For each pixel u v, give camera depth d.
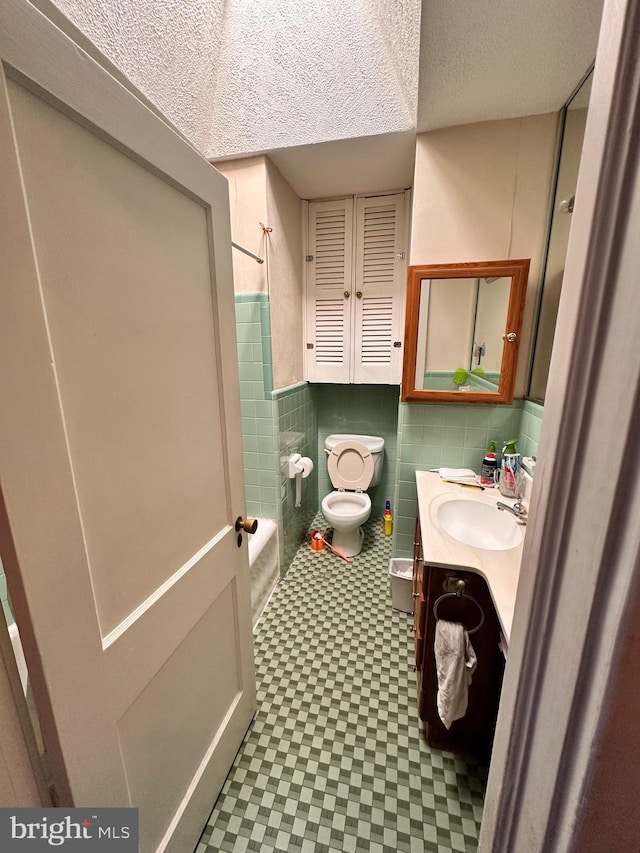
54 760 0.53
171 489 0.79
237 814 1.05
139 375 0.68
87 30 0.93
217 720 1.06
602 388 0.32
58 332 0.51
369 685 1.46
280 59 1.40
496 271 1.52
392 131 1.50
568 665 0.36
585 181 0.33
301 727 1.30
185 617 0.85
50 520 0.50
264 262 1.77
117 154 0.60
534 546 0.41
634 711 0.33
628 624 0.31
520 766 0.45
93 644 0.58
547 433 0.39
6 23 0.42
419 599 1.33
